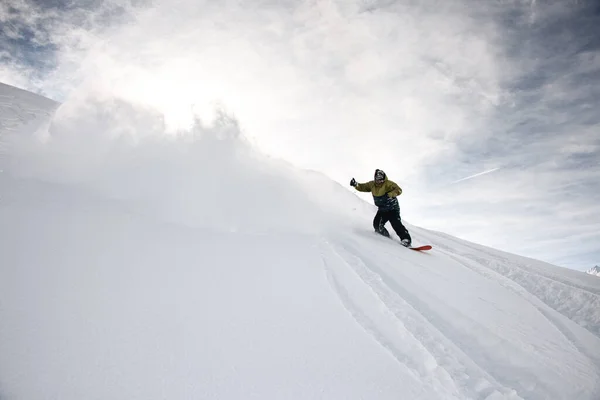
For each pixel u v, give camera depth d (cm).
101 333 239
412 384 250
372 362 265
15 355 206
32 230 342
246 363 242
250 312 301
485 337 353
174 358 233
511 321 400
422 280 463
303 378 237
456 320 377
